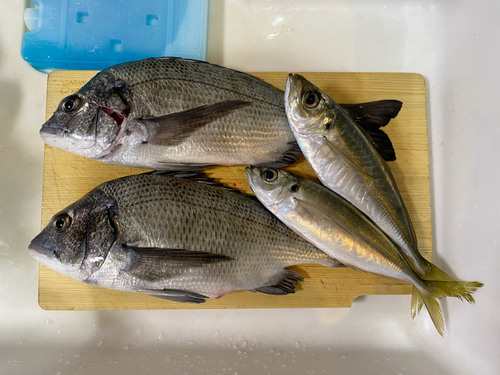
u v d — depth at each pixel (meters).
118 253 0.40
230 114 0.43
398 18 0.50
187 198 0.41
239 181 0.46
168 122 0.41
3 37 0.50
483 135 0.45
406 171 0.47
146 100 0.41
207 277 0.41
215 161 0.43
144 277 0.40
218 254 0.41
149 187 0.41
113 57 0.48
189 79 0.42
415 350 0.47
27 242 0.48
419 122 0.47
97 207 0.40
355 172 0.41
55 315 0.47
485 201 0.44
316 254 0.43
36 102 0.49
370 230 0.41
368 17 0.50
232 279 0.42
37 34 0.48
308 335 0.48
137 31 0.48
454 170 0.47
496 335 0.43
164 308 0.46
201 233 0.41
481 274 0.44
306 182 0.41
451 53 0.48
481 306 0.44
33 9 0.48
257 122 0.43
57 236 0.40
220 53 0.50
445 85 0.48
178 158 0.43
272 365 0.45
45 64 0.48
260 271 0.42
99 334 0.47
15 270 0.48
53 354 0.46
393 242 0.42
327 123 0.40
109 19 0.48
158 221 0.40
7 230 0.48
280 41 0.50
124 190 0.41
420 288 0.41
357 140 0.41
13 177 0.49
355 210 0.41
